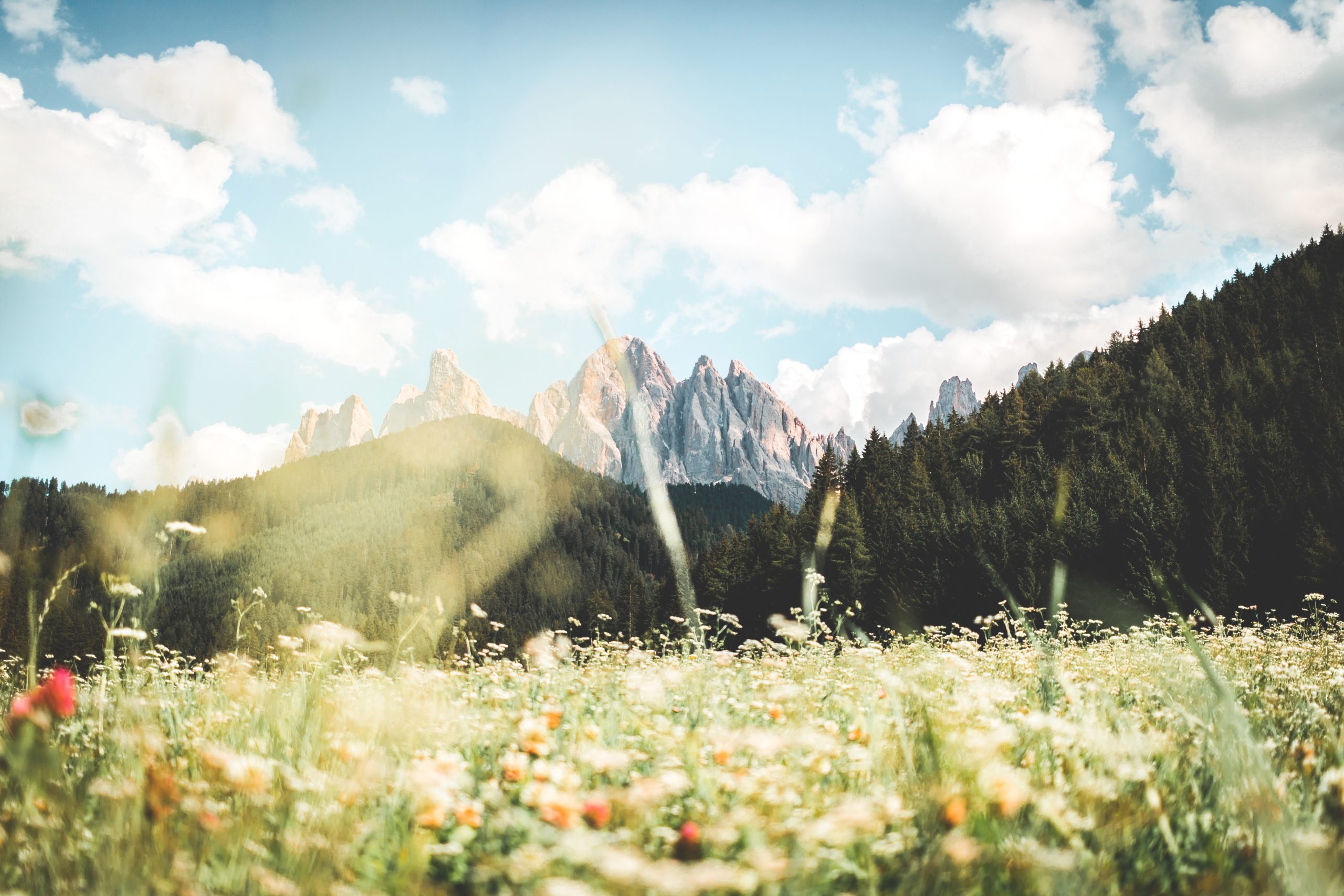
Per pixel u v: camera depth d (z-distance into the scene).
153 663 3.87
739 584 47.56
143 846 1.92
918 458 73.88
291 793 2.27
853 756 2.54
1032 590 30.62
